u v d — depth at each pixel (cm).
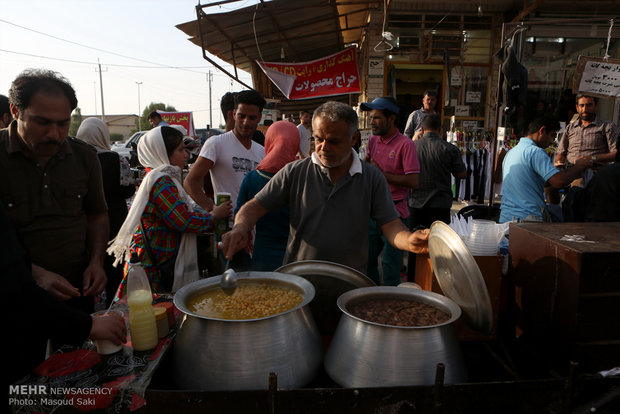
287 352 113
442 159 397
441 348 112
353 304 137
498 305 160
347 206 174
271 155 218
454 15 903
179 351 118
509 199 292
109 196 327
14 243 100
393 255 304
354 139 164
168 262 218
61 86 157
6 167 171
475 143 707
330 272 153
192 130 1135
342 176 173
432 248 142
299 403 105
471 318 131
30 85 151
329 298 156
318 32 759
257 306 129
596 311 120
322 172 175
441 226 133
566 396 110
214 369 110
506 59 332
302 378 115
